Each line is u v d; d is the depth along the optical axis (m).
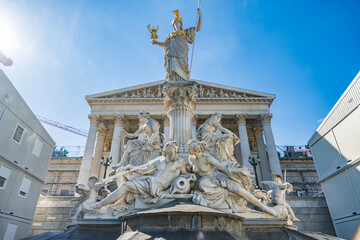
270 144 37.31
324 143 22.27
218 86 42.22
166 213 4.75
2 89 17.75
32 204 21.58
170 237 4.46
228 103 40.81
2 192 17.84
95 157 41.56
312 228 20.97
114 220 5.92
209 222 4.84
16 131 19.52
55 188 45.66
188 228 4.69
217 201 5.90
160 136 10.28
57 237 5.58
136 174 7.02
